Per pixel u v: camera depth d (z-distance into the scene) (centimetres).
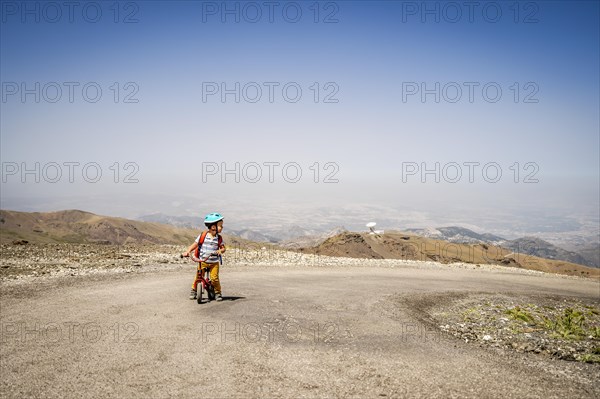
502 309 1139
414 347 731
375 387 557
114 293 1130
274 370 609
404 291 1384
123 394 526
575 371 657
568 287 1870
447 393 543
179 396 522
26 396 518
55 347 695
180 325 830
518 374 623
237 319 882
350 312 991
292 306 1034
